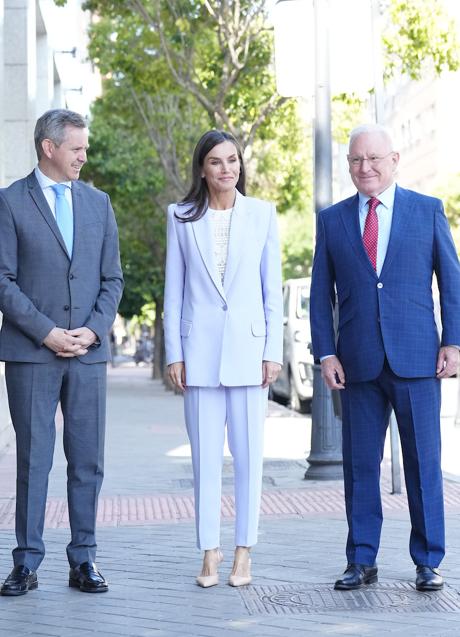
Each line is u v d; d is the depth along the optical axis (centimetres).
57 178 773
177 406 2988
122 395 3641
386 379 759
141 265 4500
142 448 1791
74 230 772
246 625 660
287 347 2534
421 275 757
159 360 5103
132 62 2642
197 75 2552
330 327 780
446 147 7481
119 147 3872
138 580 786
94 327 764
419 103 8131
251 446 777
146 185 3881
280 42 1343
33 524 762
